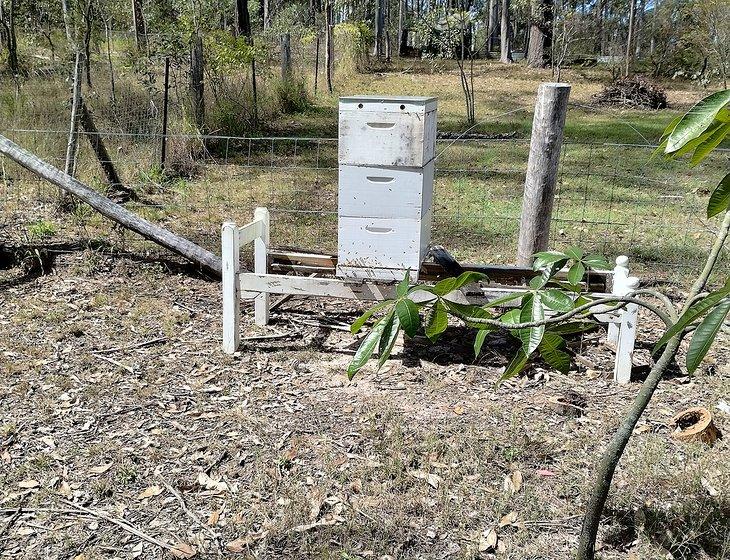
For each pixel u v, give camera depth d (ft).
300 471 11.34
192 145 33.73
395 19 157.99
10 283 18.98
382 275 14.84
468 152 39.58
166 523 10.11
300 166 35.65
